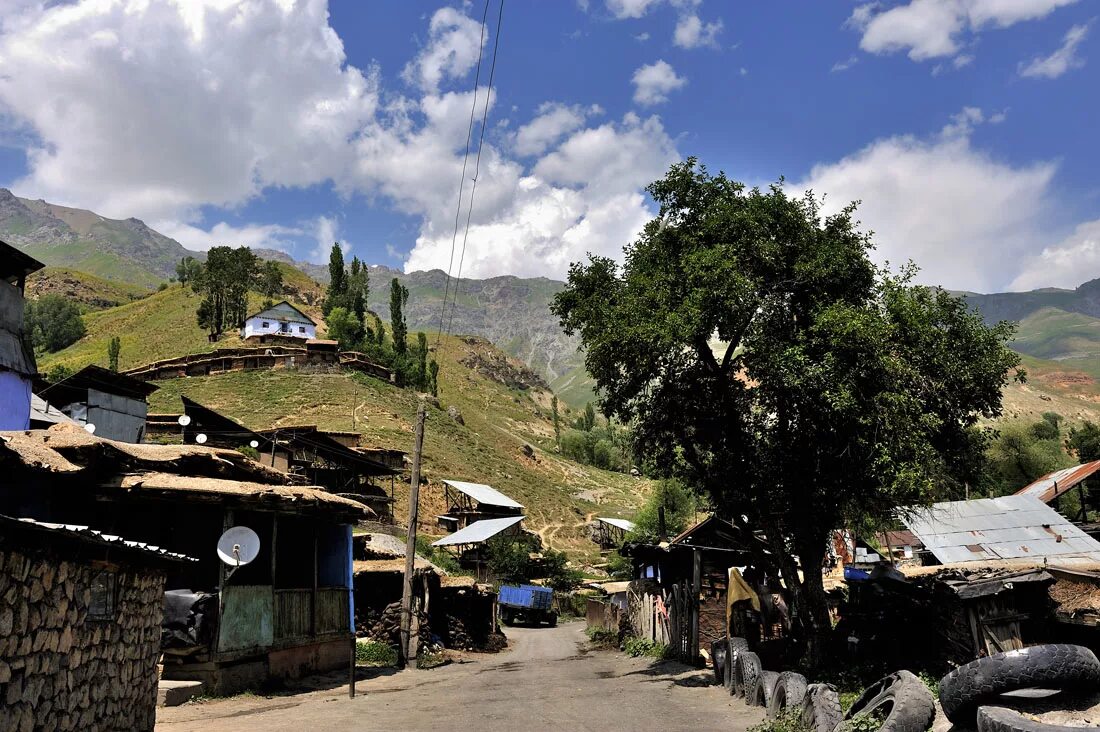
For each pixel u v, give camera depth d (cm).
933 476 1605
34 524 679
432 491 7644
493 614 3794
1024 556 2256
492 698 1625
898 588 1667
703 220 1873
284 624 1877
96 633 900
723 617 2323
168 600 1560
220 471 1838
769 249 1705
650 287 1769
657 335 1666
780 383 1625
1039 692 753
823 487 1767
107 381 2817
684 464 2058
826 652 1706
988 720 698
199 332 11838
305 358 9744
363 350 11138
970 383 1675
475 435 10956
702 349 1808
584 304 1997
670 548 2589
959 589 1399
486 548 6328
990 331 1702
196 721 1310
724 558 2512
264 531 1848
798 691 1110
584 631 4909
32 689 738
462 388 16162
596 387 1995
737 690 1472
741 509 1870
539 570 6694
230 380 9094
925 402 1627
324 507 1923
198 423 3862
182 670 1597
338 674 2138
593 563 7900
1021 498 2533
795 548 1853
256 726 1248
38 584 750
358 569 2823
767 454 1838
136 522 1596
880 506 1777
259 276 14288
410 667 2522
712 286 1645
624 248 2030
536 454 12444
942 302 1712
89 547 823
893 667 1586
